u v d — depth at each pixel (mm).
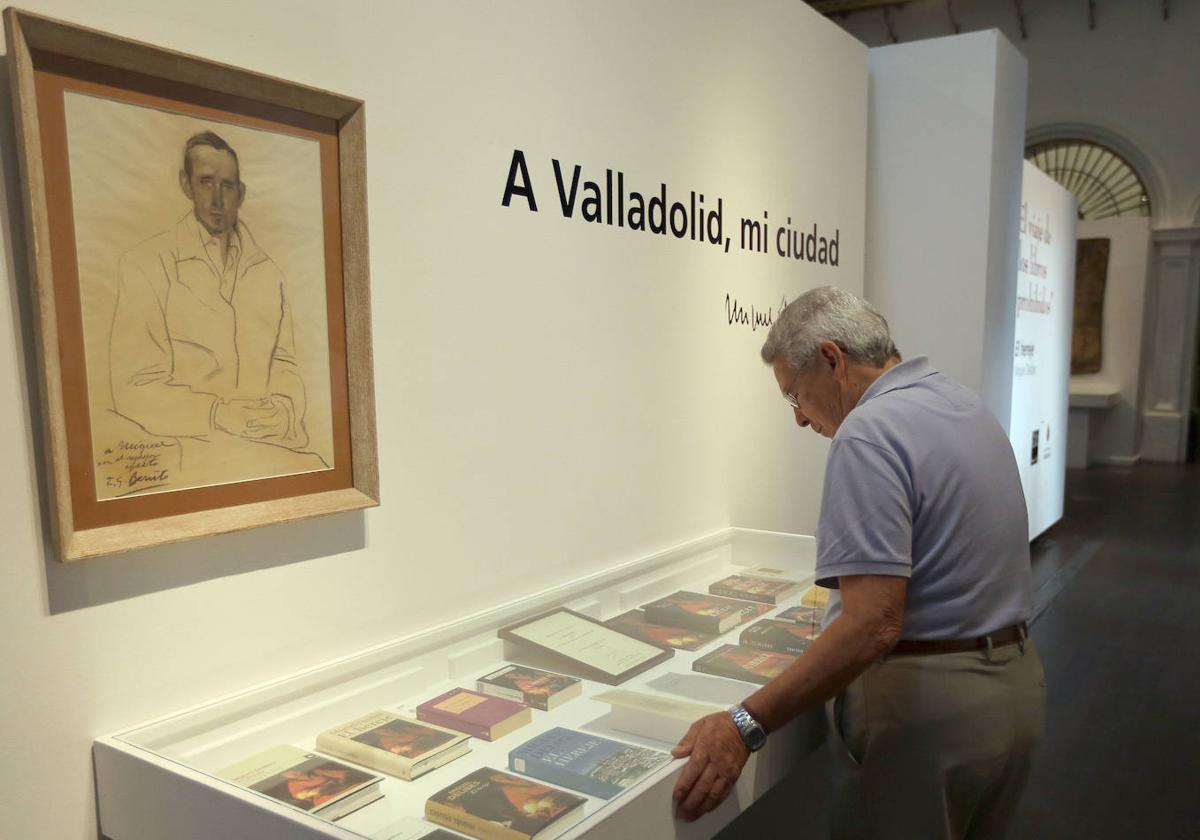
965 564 1520
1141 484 9789
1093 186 12266
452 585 1964
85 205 1293
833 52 3631
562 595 2014
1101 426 11758
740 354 3064
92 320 1311
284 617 1628
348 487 1699
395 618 1836
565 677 1667
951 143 4133
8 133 1235
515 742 1446
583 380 2324
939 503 1500
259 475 1545
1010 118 4266
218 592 1521
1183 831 2869
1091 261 11555
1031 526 6594
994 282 4234
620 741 1445
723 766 1382
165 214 1387
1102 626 4891
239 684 1560
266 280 1533
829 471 1498
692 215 2758
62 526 1274
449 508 1943
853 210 3918
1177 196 11344
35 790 1320
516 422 2111
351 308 1664
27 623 1297
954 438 1526
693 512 2838
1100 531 7270
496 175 2012
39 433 1295
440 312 1894
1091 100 11719
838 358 1651
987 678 1540
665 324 2650
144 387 1378
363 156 1639
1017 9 11828
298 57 1584
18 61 1190
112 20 1324
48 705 1327
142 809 1333
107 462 1341
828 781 3113
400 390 1816
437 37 1848
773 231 3258
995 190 4137
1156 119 11367
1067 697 3947
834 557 1430
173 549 1455
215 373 1468
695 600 2041
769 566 2291
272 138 1525
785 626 1802
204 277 1444
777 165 3256
